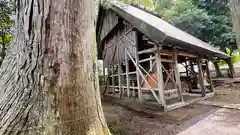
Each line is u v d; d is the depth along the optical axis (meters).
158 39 4.01
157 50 4.89
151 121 3.75
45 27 1.35
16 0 1.52
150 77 5.44
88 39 1.63
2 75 1.47
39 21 1.36
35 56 1.34
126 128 3.32
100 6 7.65
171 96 6.31
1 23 4.13
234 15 1.33
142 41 6.43
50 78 1.33
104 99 7.75
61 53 1.38
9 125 1.24
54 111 1.31
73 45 1.46
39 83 1.31
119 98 7.41
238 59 13.41
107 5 6.96
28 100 1.29
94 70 1.69
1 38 4.12
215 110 4.45
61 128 1.31
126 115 4.37
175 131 3.06
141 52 5.64
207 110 4.52
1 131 1.22
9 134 1.21
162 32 3.84
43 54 1.33
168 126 3.36
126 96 7.32
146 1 10.67
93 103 1.60
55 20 1.38
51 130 1.27
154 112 4.54
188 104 5.40
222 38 9.62
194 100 5.81
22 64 1.36
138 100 6.15
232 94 6.60
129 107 5.36
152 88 5.18
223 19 9.68
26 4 1.42
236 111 4.15
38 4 1.38
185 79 8.62
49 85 1.32
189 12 9.86
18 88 1.33
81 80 1.50
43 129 1.25
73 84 1.43
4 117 1.27
